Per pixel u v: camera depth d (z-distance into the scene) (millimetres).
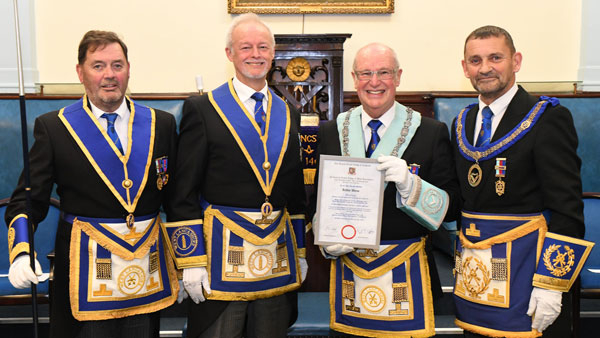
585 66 5180
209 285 2461
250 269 2475
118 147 2426
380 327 2531
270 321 2553
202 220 2506
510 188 2416
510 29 5289
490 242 2418
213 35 5262
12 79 5047
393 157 2475
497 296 2393
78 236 2342
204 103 2574
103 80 2305
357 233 2488
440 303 3680
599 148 4551
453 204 2594
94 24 5219
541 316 2307
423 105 5168
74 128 2377
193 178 2490
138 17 5238
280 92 4605
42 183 2322
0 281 3219
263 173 2533
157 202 2506
